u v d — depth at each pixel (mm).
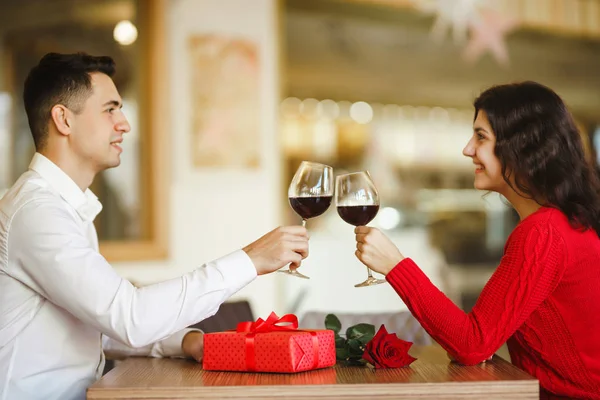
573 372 1653
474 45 5637
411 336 2215
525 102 1727
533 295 1582
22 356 1586
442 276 5777
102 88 1727
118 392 1370
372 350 1525
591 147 7352
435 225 7121
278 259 1533
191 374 1508
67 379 1633
